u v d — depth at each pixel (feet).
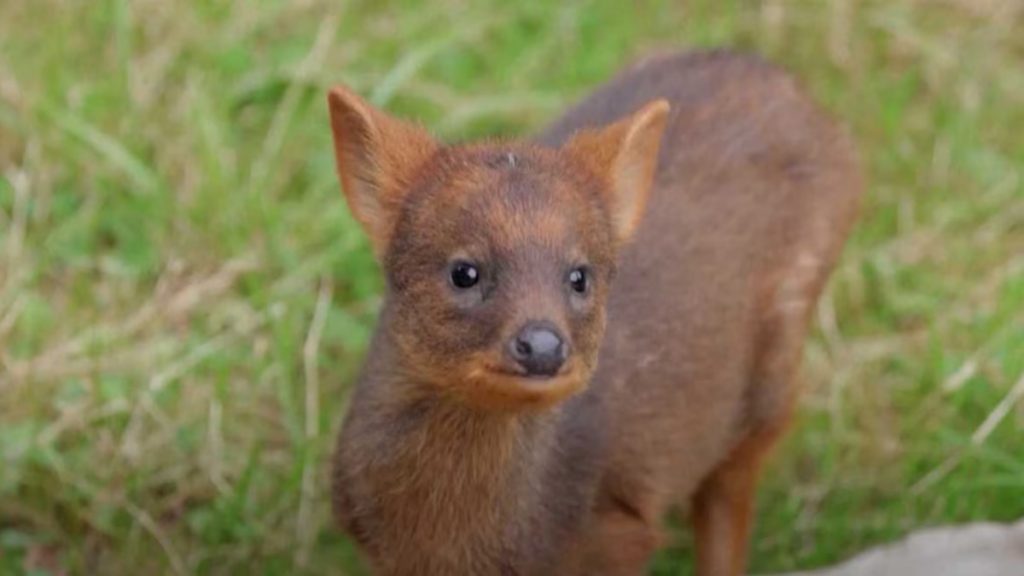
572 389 20.06
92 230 31.99
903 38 36.99
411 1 36.60
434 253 20.65
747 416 25.79
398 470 21.97
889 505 28.32
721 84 26.11
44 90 33.60
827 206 25.98
